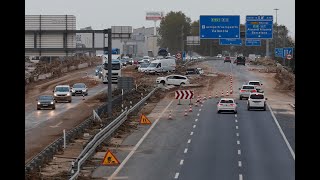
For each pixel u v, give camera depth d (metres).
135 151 57.47
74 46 77.19
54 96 105.62
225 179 44.56
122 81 111.19
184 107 97.00
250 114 88.12
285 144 61.41
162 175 46.16
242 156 54.69
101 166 49.50
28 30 77.06
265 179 44.41
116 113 80.75
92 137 58.09
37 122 80.06
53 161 50.31
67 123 78.88
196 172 47.38
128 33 84.75
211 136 67.25
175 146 60.50
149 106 98.25
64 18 77.31
